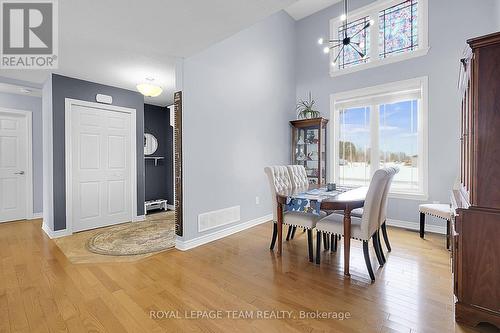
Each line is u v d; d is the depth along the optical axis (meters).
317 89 4.97
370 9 4.30
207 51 3.31
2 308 1.84
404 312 1.76
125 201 4.43
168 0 1.86
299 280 2.24
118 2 1.88
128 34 2.41
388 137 4.12
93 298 1.97
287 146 5.01
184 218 3.03
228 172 3.66
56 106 3.58
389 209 4.05
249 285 2.16
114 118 4.27
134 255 2.87
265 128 4.41
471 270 1.61
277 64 4.74
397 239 3.30
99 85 4.04
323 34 4.92
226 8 1.97
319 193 2.80
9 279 2.29
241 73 3.90
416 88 3.80
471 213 1.61
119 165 4.34
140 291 2.07
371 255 2.80
